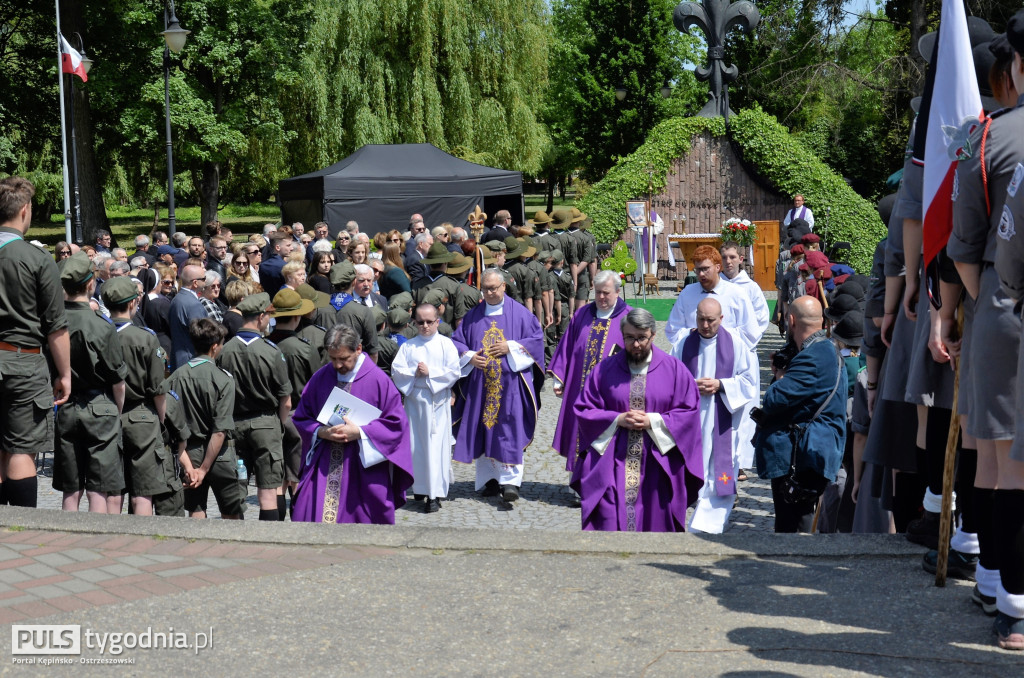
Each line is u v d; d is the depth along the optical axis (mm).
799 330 5824
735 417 6652
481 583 3910
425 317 7996
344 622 3516
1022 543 3080
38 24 32938
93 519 4754
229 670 3127
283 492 6961
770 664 3086
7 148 32375
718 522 6539
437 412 7996
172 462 6324
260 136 32938
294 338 7270
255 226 48438
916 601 3598
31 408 5250
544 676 3047
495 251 12859
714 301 6578
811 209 22453
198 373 6250
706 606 3609
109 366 5895
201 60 30500
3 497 5441
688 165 23859
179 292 9344
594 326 8016
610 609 3604
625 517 5586
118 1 30453
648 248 22406
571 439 7984
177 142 31203
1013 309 3082
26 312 5227
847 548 4164
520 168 33625
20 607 3680
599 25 43375
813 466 5531
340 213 21172
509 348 8336
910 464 4449
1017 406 2939
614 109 43094
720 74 24312
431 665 3146
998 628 3191
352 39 30578
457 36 31562
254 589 3875
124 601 3746
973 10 21656
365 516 6113
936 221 3404
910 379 3967
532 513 7992
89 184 32125
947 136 3174
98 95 30438
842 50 26797
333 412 6043
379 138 30500
